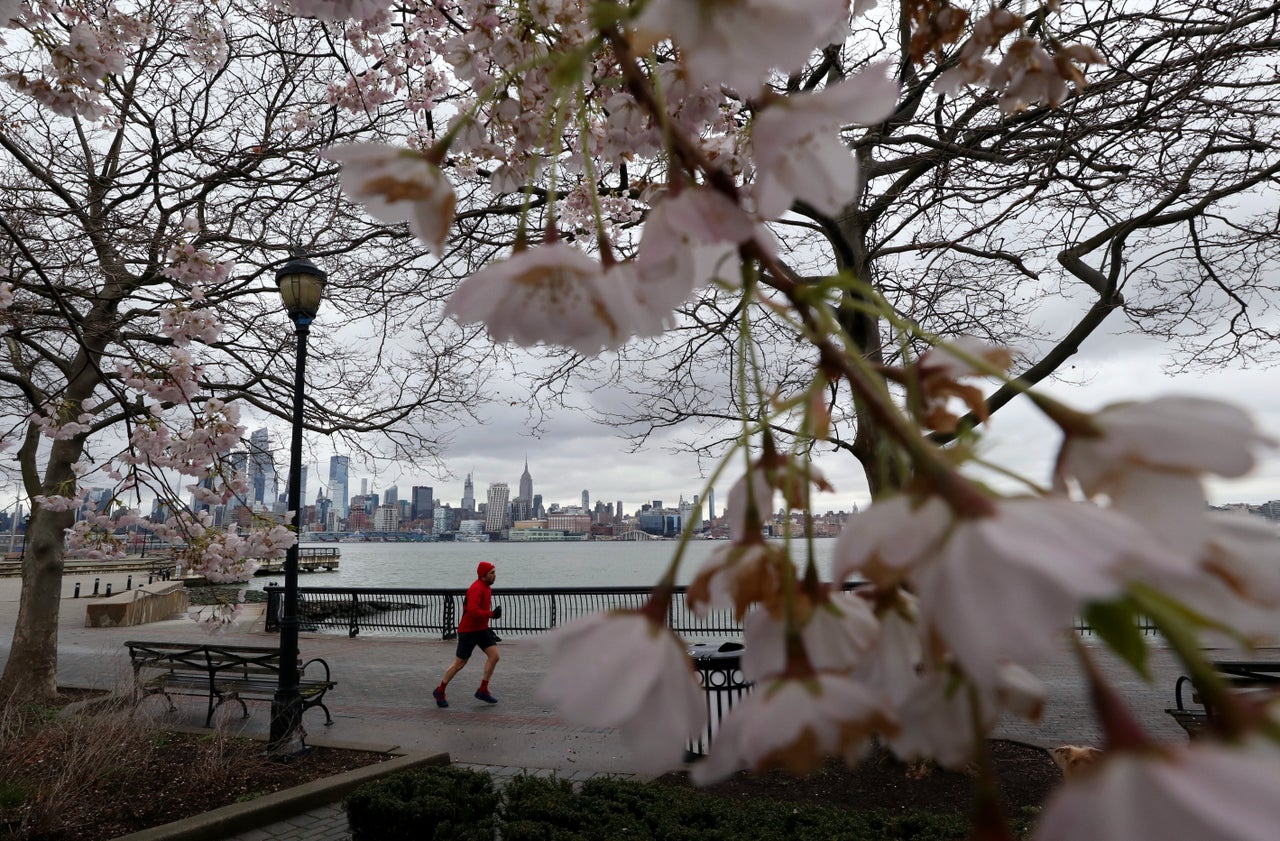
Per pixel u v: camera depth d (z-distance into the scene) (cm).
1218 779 28
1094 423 41
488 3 202
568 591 1577
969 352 50
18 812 541
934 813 487
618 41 52
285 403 977
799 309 49
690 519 53
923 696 45
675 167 51
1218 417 39
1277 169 479
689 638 1208
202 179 693
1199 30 438
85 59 448
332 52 577
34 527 929
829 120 52
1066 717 736
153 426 501
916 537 36
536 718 908
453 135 68
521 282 60
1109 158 545
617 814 436
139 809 575
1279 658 693
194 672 921
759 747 45
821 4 46
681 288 59
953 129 475
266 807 568
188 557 618
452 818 456
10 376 752
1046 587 31
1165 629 31
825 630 51
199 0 697
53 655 920
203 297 656
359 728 869
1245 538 36
